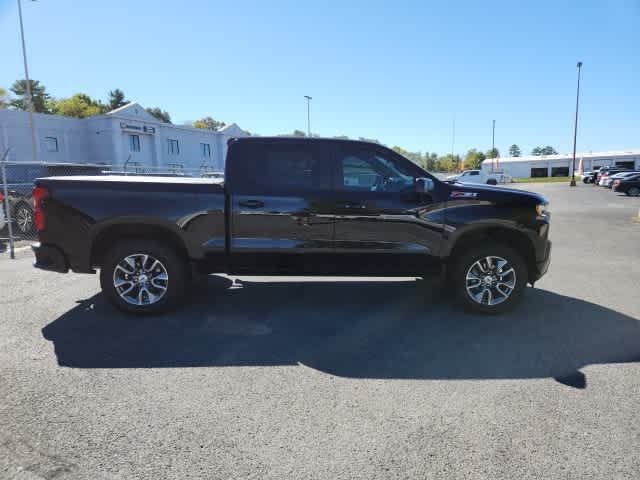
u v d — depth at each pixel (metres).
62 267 4.70
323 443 2.57
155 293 4.82
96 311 4.95
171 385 3.26
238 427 2.72
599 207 19.64
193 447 2.52
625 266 7.61
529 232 4.82
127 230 4.75
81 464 2.36
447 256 4.85
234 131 50.34
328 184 4.79
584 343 4.15
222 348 3.97
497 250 4.82
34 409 2.90
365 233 4.77
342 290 5.95
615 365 3.67
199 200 4.68
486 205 4.79
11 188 10.58
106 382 3.30
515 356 3.85
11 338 4.14
